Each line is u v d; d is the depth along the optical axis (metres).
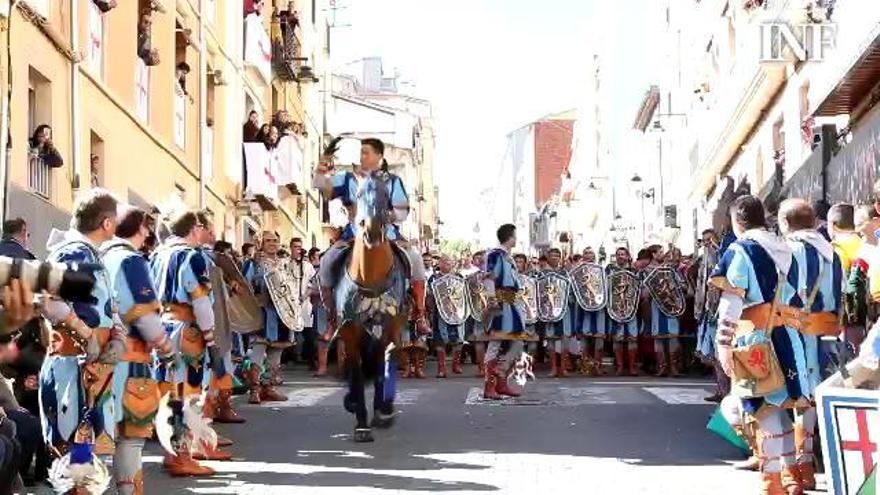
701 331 15.80
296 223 43.41
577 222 72.88
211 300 10.89
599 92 65.25
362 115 73.88
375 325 11.24
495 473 10.15
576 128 75.00
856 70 16.86
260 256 16.34
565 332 21.14
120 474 8.26
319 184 11.65
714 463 10.62
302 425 13.36
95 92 18.66
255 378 15.62
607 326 21.39
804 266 8.63
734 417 10.04
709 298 14.95
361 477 9.97
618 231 54.41
